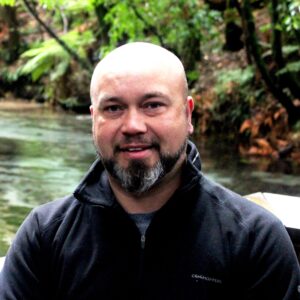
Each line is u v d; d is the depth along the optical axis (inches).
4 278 67.1
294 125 373.1
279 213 102.0
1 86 709.3
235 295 62.9
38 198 262.1
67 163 337.4
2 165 329.7
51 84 627.8
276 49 362.0
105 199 64.2
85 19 599.8
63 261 64.3
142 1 374.6
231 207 64.6
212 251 61.9
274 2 335.0
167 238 62.6
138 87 62.0
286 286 62.2
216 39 493.7
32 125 487.8
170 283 61.7
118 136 62.6
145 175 62.7
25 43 724.7
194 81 468.4
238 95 419.2
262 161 342.6
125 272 62.6
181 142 63.8
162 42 379.9
